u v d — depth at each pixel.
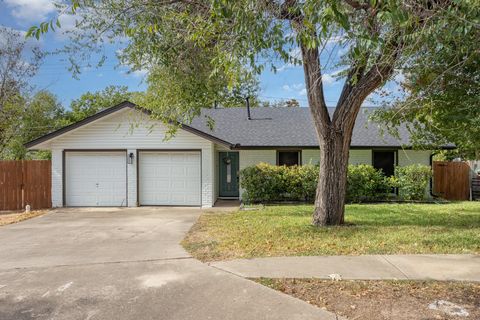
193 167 15.11
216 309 4.39
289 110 19.77
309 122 18.20
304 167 15.22
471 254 6.49
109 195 15.12
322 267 5.84
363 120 17.94
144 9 6.69
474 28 4.67
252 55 4.43
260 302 4.56
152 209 14.18
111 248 7.50
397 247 6.99
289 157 16.73
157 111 9.95
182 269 5.89
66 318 4.24
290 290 4.93
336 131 9.12
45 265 6.31
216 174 16.81
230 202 16.25
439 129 8.90
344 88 9.00
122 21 6.86
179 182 15.15
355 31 4.27
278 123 18.16
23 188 14.66
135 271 5.86
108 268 6.05
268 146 15.95
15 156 25.30
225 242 7.69
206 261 6.34
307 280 5.27
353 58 4.77
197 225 10.18
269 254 6.66
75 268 6.09
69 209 14.37
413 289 4.88
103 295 4.89
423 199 15.49
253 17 4.14
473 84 7.91
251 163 16.69
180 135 14.99
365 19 4.38
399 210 12.48
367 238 7.72
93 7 6.90
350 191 15.10
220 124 18.09
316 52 7.93
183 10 6.80
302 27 4.38
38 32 4.23
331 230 8.60
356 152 16.48
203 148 14.94
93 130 15.07
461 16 4.25
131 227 10.09
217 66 5.70
